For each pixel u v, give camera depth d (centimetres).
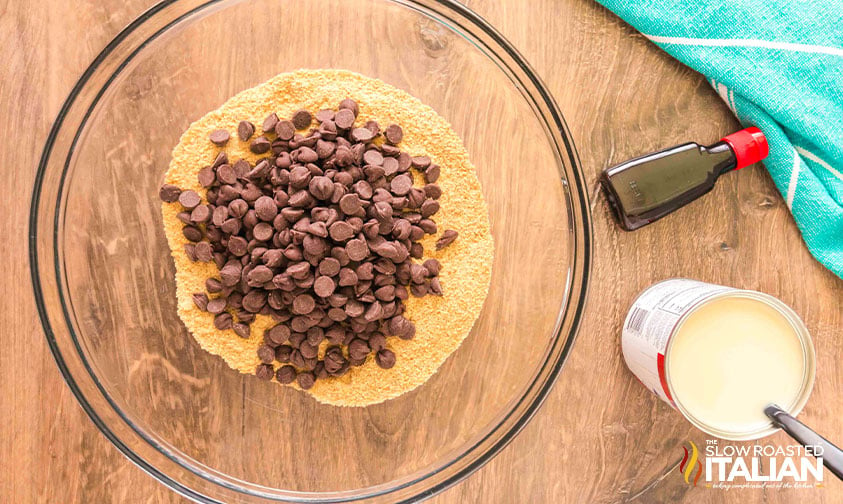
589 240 44
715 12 46
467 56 47
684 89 47
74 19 45
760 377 43
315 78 44
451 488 47
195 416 47
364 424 47
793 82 46
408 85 47
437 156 44
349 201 41
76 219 46
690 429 48
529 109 47
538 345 47
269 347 43
